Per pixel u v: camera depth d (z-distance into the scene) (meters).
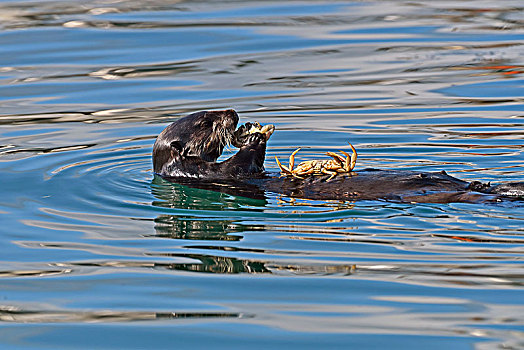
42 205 10.49
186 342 6.51
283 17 23.62
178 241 8.99
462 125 14.32
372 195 9.69
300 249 8.51
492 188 9.07
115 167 12.44
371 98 16.33
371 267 7.92
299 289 7.48
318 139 13.80
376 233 8.88
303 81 17.61
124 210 10.24
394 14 23.97
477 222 8.95
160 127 14.73
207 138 11.51
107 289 7.63
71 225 9.65
